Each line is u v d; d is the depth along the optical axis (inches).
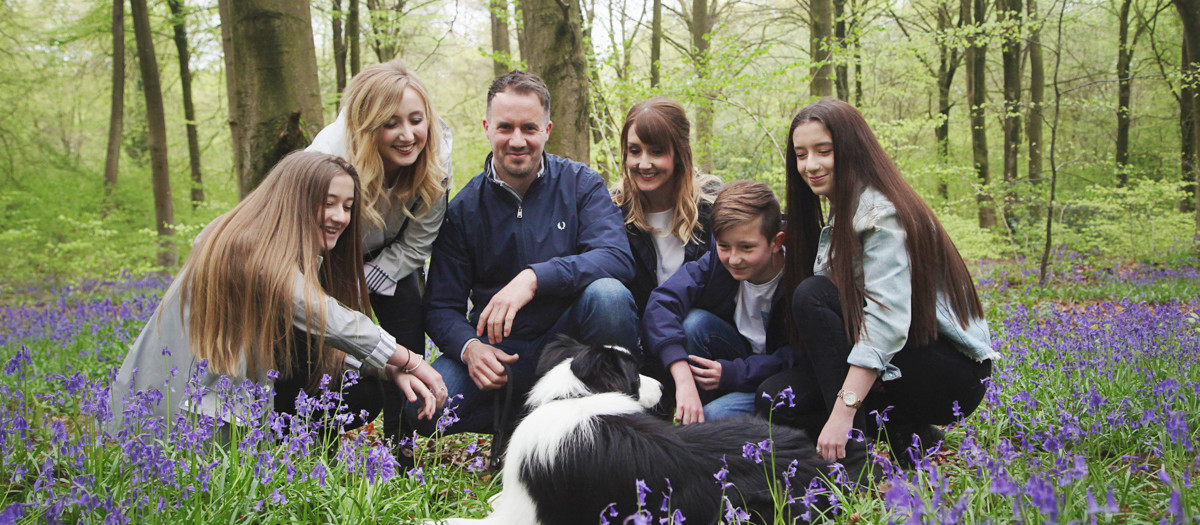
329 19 700.0
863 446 119.5
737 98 423.5
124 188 681.0
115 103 660.7
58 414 157.6
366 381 138.9
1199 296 300.4
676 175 153.8
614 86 354.6
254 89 235.6
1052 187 370.9
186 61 718.5
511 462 110.7
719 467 104.7
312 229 125.6
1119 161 711.1
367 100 136.5
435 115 143.8
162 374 124.8
